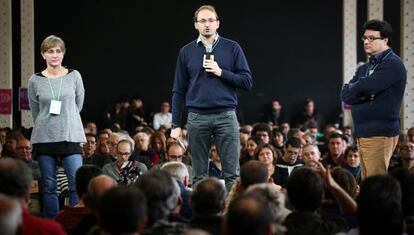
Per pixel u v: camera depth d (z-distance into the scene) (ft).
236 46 36.70
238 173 36.96
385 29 33.63
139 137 58.18
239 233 20.79
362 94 33.71
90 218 30.19
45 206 37.45
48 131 36.99
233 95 36.58
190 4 106.01
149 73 106.01
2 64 86.84
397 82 33.55
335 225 26.84
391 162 49.01
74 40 104.42
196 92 36.45
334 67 106.52
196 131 36.52
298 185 26.63
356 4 100.58
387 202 24.26
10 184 25.93
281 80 106.63
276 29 106.42
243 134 61.16
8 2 86.99
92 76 104.99
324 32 106.42
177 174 33.65
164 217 25.61
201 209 25.63
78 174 30.58
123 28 105.40
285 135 74.49
